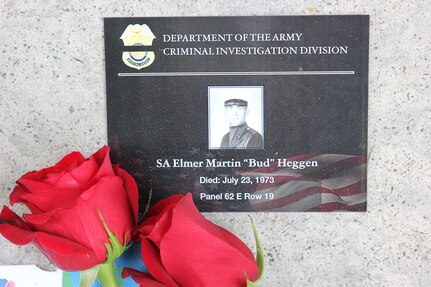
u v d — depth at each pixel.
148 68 0.54
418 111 0.54
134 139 0.54
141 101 0.54
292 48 0.53
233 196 0.55
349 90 0.54
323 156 0.54
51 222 0.45
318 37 0.53
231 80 0.54
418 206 0.55
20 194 0.46
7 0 0.53
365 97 0.54
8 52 0.54
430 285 0.55
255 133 0.54
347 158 0.54
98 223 0.45
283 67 0.53
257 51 0.53
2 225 0.46
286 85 0.54
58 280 0.55
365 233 0.55
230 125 0.54
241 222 0.55
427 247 0.55
